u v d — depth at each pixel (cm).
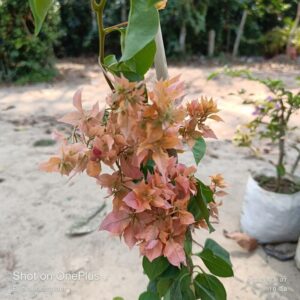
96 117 42
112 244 117
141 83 37
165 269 52
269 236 113
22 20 300
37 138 193
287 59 404
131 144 41
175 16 387
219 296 57
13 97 269
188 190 45
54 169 41
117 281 104
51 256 113
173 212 43
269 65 379
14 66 313
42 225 126
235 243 116
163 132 39
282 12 443
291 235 112
